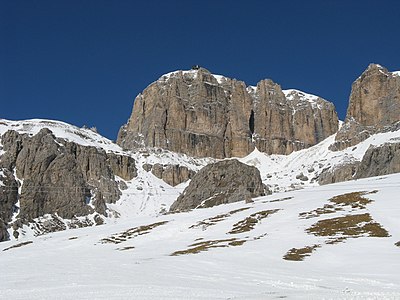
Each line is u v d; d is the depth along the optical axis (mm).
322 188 172000
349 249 69062
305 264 60938
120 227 157375
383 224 86625
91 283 44250
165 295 35656
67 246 133000
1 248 150875
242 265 61188
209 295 35625
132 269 59406
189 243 104188
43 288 41625
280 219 112625
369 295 34906
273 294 36094
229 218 130250
